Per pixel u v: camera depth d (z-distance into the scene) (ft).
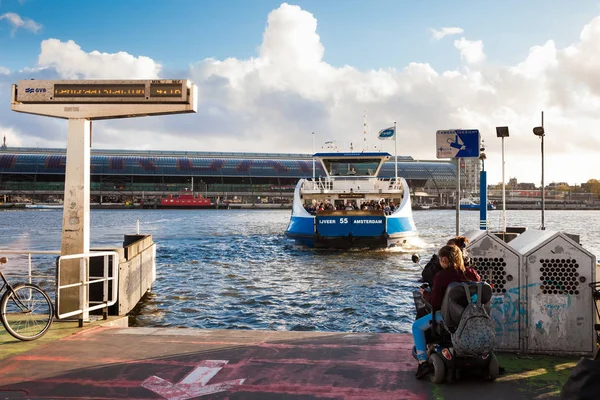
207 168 648.79
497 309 21.74
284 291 63.87
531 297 21.50
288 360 21.17
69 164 29.09
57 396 17.48
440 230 213.66
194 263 93.50
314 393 17.67
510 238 42.73
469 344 17.52
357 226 102.68
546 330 21.42
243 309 53.16
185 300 57.31
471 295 18.07
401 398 17.21
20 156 610.65
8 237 174.09
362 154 119.85
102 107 28.86
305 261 95.45
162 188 652.48
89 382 18.78
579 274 21.17
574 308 21.24
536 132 46.11
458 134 30.73
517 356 21.33
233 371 19.88
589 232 206.80
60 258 27.12
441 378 18.29
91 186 634.43
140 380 18.98
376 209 112.47
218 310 52.49
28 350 22.79
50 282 69.21
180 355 21.94
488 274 21.70
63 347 23.25
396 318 49.44
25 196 645.51
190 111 28.66
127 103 28.68
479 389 17.90
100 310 37.37
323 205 117.91
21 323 27.30
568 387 14.66
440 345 18.79
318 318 49.42
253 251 115.65
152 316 49.24
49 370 20.10
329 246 106.83
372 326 46.42
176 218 361.71
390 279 73.61
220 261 96.53
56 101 28.86
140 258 53.42
